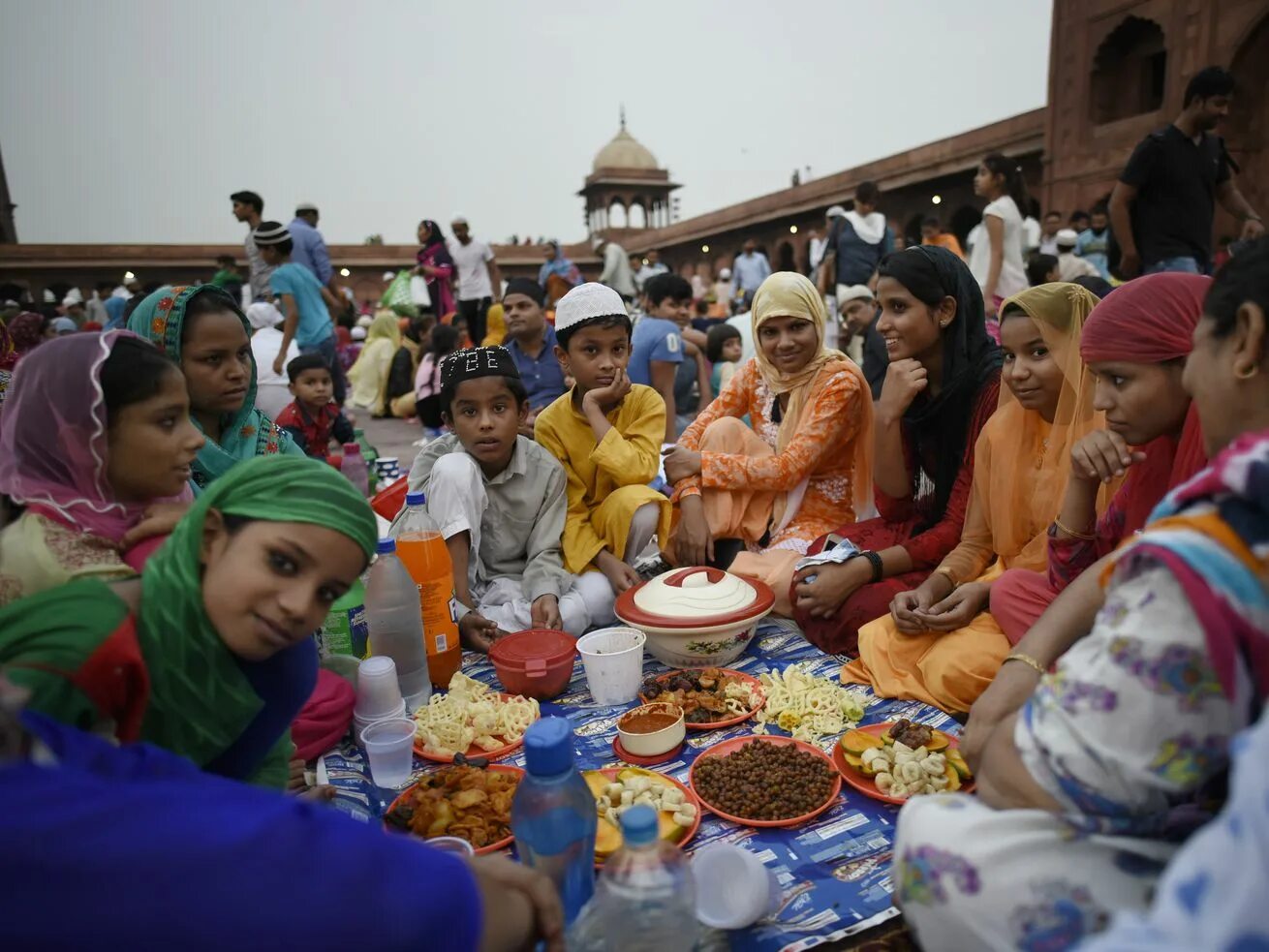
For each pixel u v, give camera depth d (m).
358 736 1.97
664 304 5.95
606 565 2.74
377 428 8.34
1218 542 0.85
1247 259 0.93
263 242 6.06
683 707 2.08
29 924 0.68
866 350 5.03
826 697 2.07
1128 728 0.92
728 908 1.37
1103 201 8.93
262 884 0.73
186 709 1.18
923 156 16.52
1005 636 2.01
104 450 1.40
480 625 2.46
